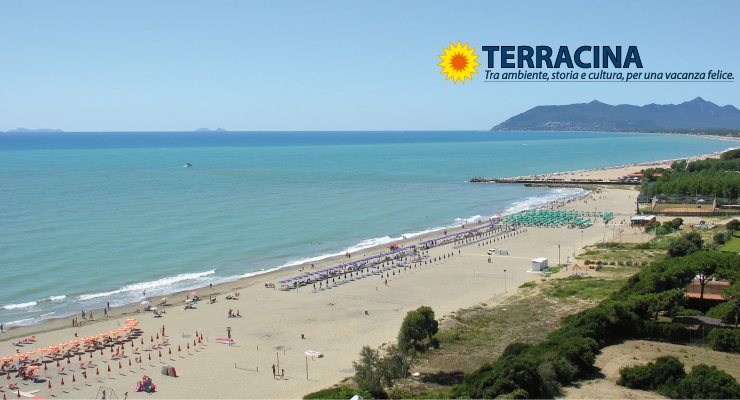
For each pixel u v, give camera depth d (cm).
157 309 9150
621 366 6284
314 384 6438
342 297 9869
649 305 7581
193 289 10400
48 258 11956
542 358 5941
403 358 6575
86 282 10556
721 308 7494
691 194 19075
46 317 8812
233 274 11438
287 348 7562
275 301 9656
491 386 5519
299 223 16612
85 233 14262
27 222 15388
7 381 6606
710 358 6438
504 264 12162
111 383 6544
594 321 7100
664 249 12812
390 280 10975
